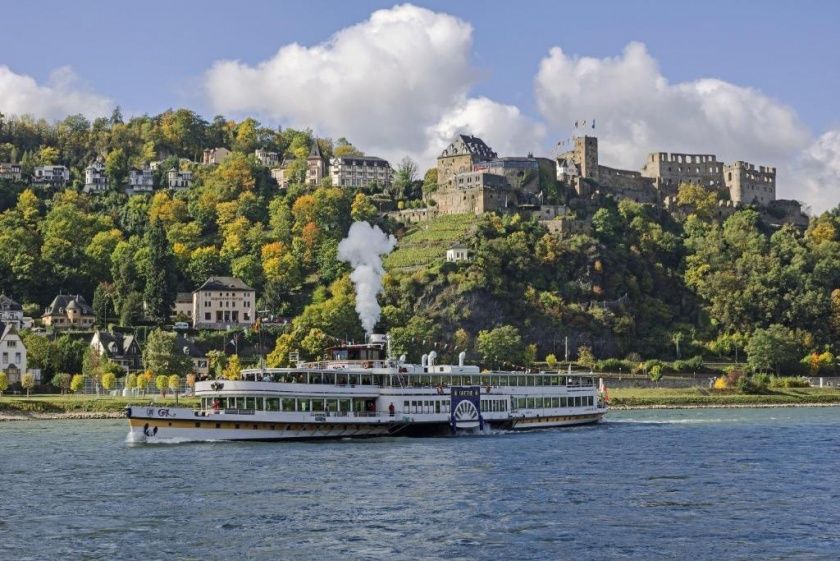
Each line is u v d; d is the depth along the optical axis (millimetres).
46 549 76562
